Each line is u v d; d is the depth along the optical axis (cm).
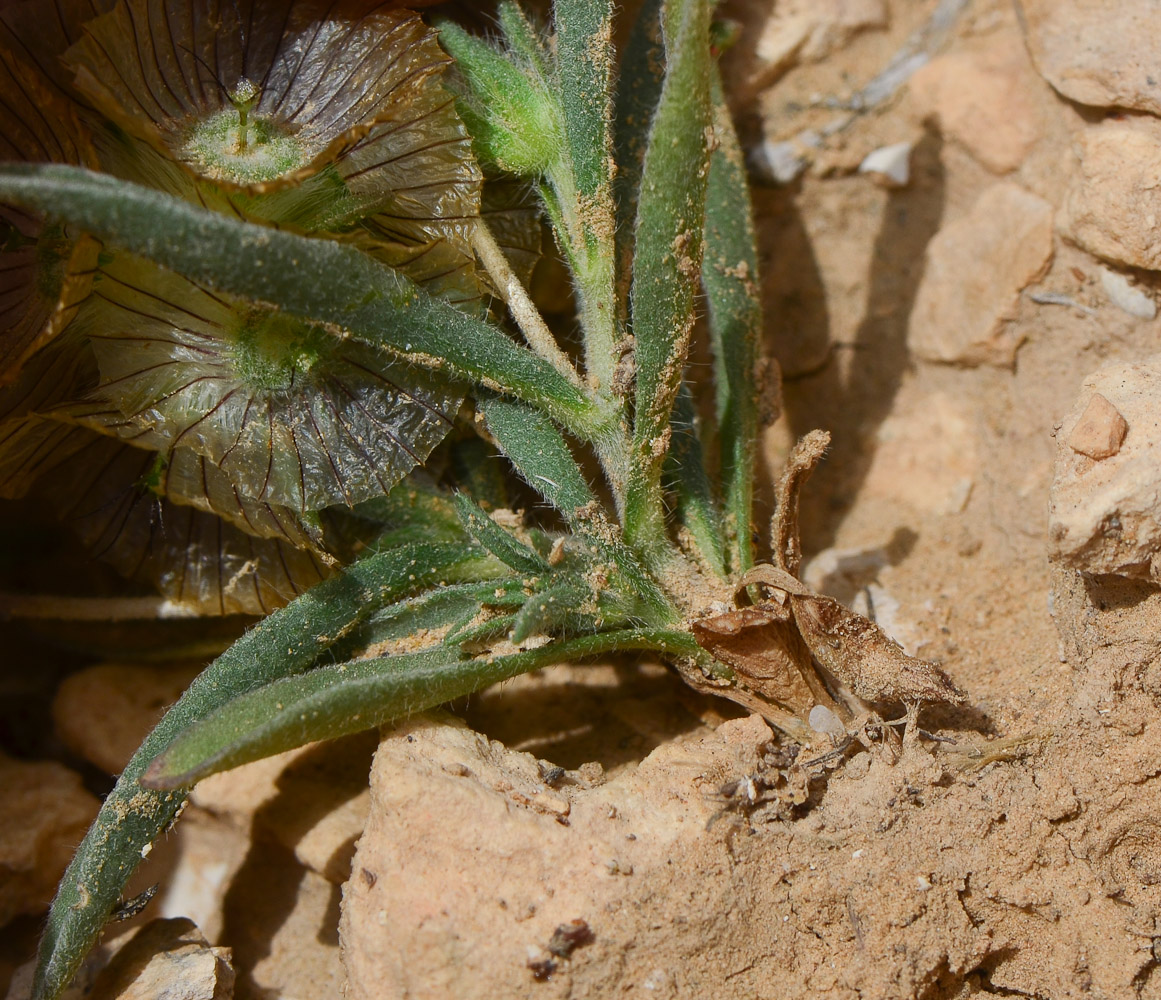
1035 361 18
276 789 17
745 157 19
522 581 16
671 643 17
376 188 17
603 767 17
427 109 17
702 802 16
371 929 16
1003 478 18
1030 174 18
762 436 18
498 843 16
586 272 17
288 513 17
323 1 17
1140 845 16
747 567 17
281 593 17
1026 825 16
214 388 16
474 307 17
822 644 16
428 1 17
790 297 19
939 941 16
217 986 16
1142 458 16
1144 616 16
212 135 16
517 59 17
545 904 16
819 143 19
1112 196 17
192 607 17
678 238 16
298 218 16
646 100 17
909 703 16
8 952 17
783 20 19
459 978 16
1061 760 16
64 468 17
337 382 17
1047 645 17
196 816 18
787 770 16
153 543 17
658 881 16
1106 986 16
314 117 17
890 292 19
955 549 18
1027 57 18
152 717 18
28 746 18
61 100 16
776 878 16
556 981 16
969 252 18
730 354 17
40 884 17
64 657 18
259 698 16
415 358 16
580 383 17
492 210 17
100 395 16
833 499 18
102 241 16
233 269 16
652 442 16
